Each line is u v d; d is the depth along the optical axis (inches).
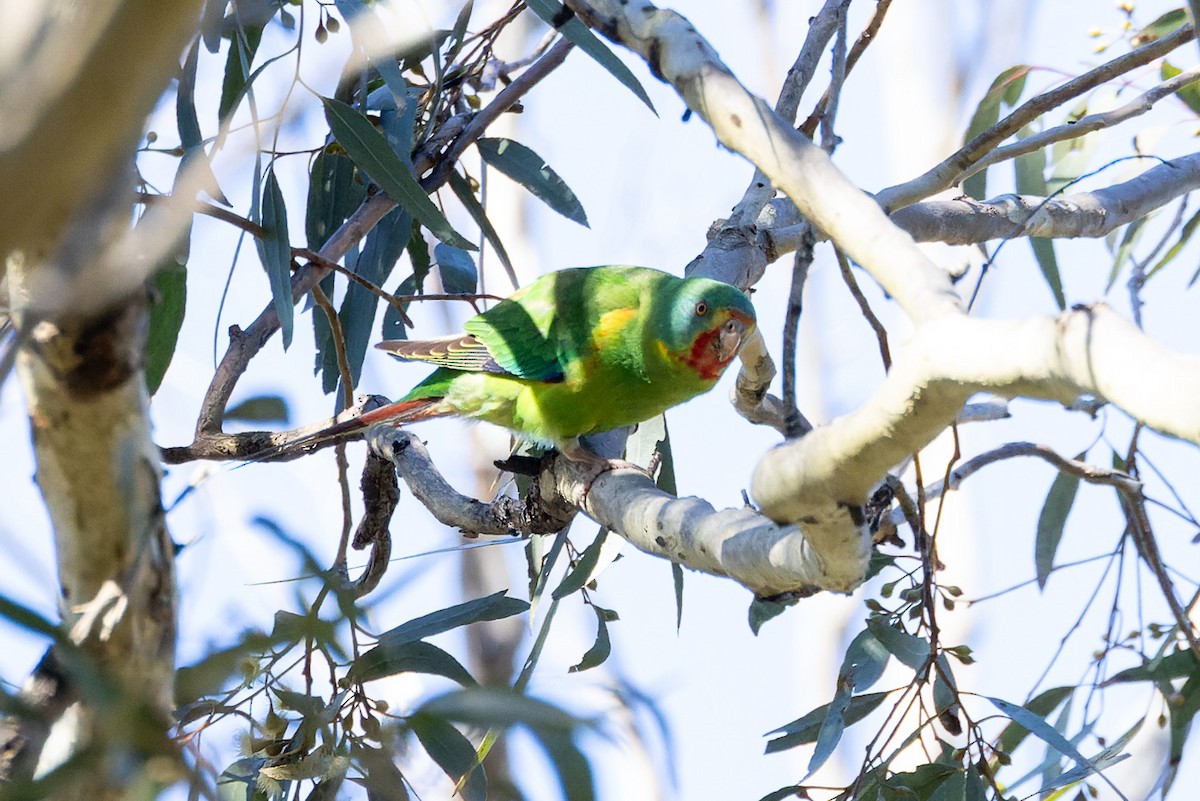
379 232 396.2
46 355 163.6
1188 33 300.0
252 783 247.9
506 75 442.3
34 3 87.8
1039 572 353.1
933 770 277.3
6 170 77.9
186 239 307.6
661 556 262.5
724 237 385.1
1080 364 136.5
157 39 78.3
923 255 166.4
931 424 157.6
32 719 165.9
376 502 360.2
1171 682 327.3
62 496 178.4
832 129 226.7
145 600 186.1
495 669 789.2
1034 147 326.0
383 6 344.2
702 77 191.8
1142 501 289.7
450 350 384.5
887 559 298.8
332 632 169.8
